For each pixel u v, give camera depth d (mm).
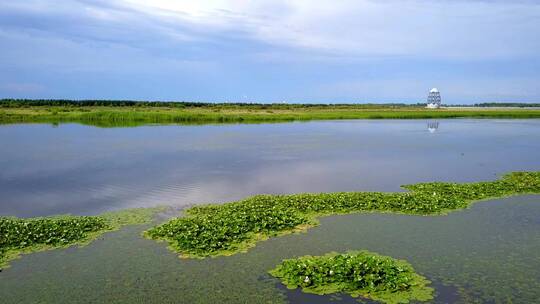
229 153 37562
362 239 15312
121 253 14102
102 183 25031
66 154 36719
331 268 12367
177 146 42594
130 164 31672
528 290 11539
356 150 39875
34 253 14133
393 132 61656
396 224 17016
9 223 16703
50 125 71312
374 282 11688
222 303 10953
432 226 16797
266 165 31344
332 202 19766
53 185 24469
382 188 23828
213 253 13992
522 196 21641
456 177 27141
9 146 42000
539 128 71750
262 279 12188
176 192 22844
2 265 13211
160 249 14406
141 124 75312
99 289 11727
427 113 119688
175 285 11906
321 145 43969
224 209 18969
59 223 16891
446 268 12883
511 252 14156
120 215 18391
